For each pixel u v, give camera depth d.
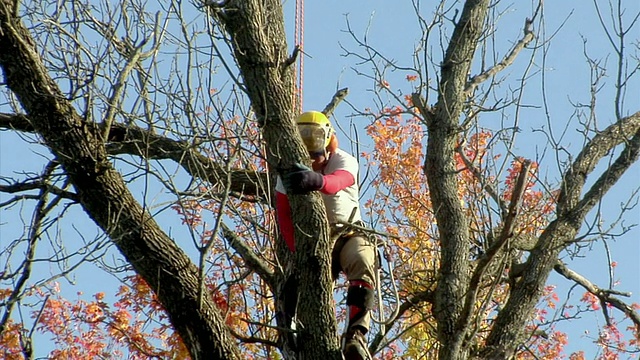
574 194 16.25
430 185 16.16
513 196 13.55
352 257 13.14
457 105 16.45
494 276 15.94
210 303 12.95
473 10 16.97
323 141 13.18
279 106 12.70
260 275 15.24
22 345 14.12
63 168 13.25
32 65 12.72
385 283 17.09
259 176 16.09
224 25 12.96
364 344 12.82
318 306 12.77
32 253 13.66
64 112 12.78
